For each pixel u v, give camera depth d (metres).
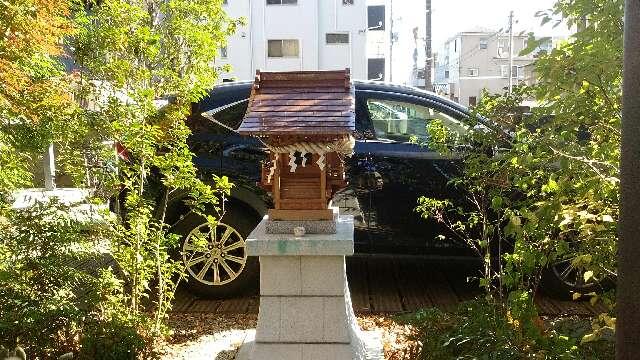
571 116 2.73
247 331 3.84
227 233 4.48
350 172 4.58
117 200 3.60
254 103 2.81
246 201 4.49
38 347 2.94
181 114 3.54
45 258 3.08
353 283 5.09
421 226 4.60
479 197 4.37
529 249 2.74
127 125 3.19
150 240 3.58
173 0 5.37
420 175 4.56
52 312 2.84
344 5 22.02
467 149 4.08
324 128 2.67
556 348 2.50
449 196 4.52
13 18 2.81
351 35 22.17
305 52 22.02
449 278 5.25
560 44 2.77
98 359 2.88
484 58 41.25
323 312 2.86
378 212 4.61
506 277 2.88
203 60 4.20
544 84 2.80
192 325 3.99
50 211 3.27
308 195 2.88
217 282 4.48
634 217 1.78
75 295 3.24
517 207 3.82
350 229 2.98
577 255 2.61
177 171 3.59
